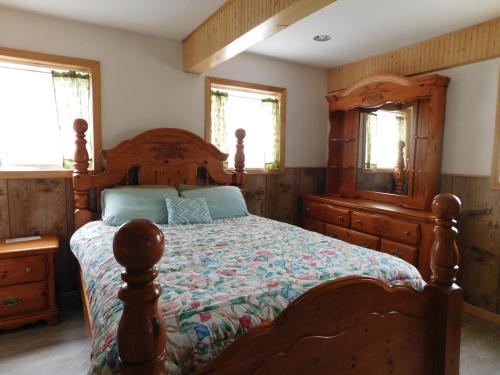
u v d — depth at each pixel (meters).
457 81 3.00
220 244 2.08
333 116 3.97
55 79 2.82
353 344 1.33
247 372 1.11
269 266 1.65
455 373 1.56
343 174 3.98
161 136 3.15
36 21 2.69
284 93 3.94
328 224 3.70
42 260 2.50
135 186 2.99
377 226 3.12
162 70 3.22
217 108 3.56
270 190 3.96
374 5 2.45
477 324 2.73
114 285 1.41
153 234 0.87
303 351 1.21
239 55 3.61
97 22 2.85
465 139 2.96
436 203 1.58
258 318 1.21
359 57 3.74
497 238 2.75
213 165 3.41
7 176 2.67
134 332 0.86
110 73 3.00
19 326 2.50
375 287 1.37
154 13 2.67
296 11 1.90
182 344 1.06
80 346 2.28
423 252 2.76
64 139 2.89
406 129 3.24
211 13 2.66
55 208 2.87
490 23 2.70
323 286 1.24
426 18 2.68
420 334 1.54
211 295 1.27
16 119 2.76
